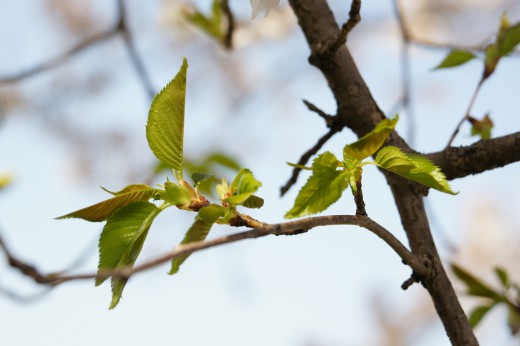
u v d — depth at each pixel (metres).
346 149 0.79
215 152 1.04
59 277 0.72
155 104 0.81
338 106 0.95
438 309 0.85
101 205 0.80
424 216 0.90
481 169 0.90
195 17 1.36
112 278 0.79
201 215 0.79
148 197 0.81
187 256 0.79
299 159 0.98
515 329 0.99
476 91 0.95
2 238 0.73
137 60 1.35
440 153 0.91
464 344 0.84
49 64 1.34
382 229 0.81
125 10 1.35
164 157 0.81
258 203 0.81
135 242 0.79
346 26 0.91
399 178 0.91
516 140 0.89
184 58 0.80
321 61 0.95
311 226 0.77
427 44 1.30
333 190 0.79
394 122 0.78
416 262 0.83
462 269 0.99
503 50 0.95
